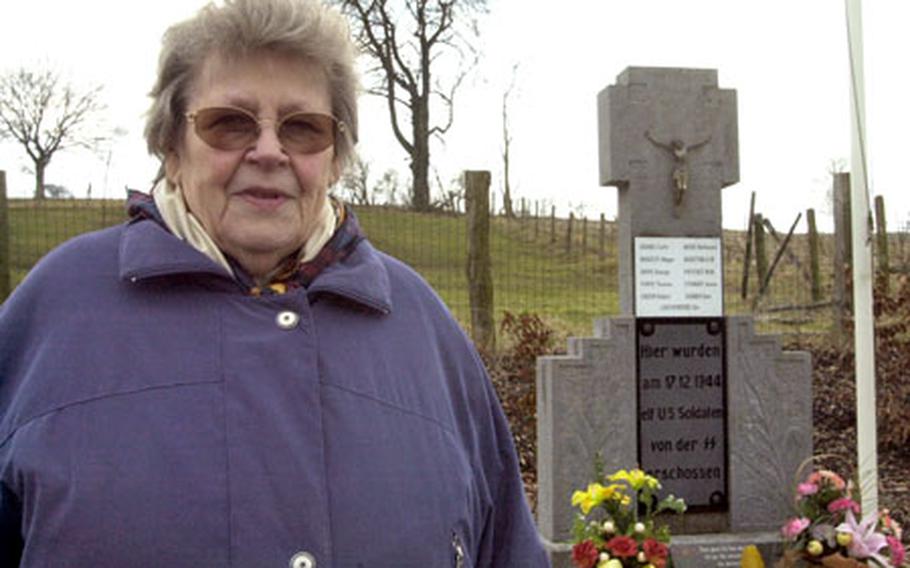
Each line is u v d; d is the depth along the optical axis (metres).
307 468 1.63
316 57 1.86
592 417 5.54
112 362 1.63
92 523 1.53
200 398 1.63
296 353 1.71
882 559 4.41
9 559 1.66
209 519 1.56
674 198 5.70
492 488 2.05
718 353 5.73
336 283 1.80
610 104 5.66
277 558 1.57
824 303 11.11
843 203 9.99
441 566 1.74
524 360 8.64
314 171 1.84
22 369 1.67
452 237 12.85
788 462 5.74
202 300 1.72
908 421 7.80
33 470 1.55
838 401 8.79
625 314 5.80
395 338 1.87
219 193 1.81
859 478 5.00
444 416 1.87
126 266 1.70
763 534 5.64
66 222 13.33
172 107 1.88
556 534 5.45
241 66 1.82
